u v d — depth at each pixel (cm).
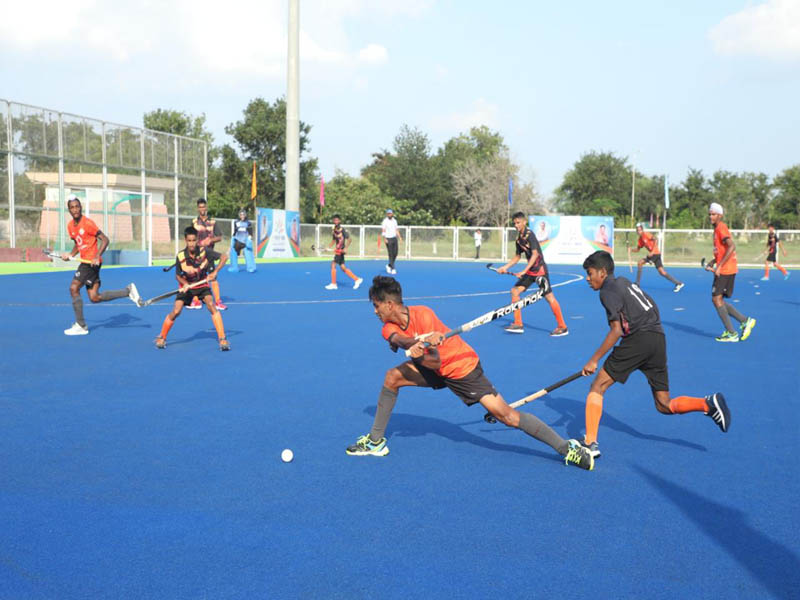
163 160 3341
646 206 8094
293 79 3775
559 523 388
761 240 3769
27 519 388
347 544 359
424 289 2027
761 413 633
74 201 1043
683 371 830
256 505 410
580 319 1346
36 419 597
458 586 317
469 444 536
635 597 309
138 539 363
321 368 829
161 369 819
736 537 371
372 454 505
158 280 2050
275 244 3666
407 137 6706
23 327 1148
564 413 629
